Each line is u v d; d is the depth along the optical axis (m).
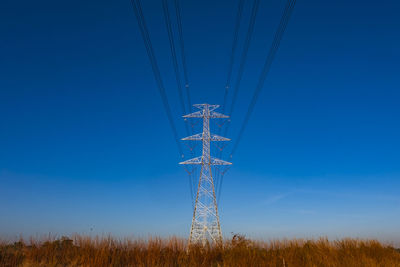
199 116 36.50
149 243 14.38
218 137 35.81
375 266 14.19
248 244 16.34
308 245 17.25
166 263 13.20
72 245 13.97
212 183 34.50
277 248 16.52
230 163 35.31
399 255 17.27
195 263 13.36
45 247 13.62
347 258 15.28
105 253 13.17
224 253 15.09
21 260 12.55
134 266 12.78
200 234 31.88
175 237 15.11
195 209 33.16
